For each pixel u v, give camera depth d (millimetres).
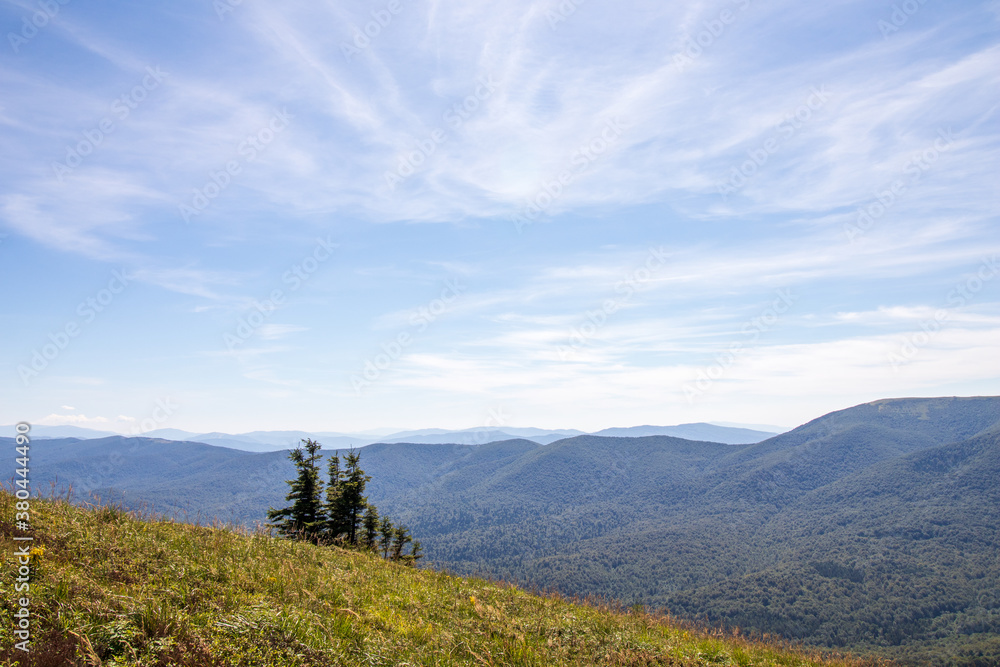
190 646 6047
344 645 7344
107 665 5391
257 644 6578
